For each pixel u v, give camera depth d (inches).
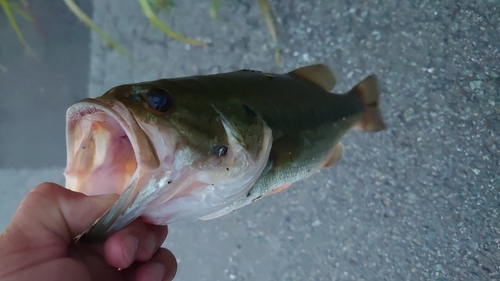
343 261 18.9
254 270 20.2
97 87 22.1
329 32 18.9
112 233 8.1
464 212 17.0
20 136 23.0
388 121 18.1
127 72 21.9
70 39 22.1
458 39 17.0
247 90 9.9
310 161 11.5
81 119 8.5
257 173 9.5
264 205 20.1
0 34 22.7
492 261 16.5
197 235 21.3
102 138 9.2
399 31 17.9
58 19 22.1
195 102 8.9
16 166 23.2
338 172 18.9
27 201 8.4
